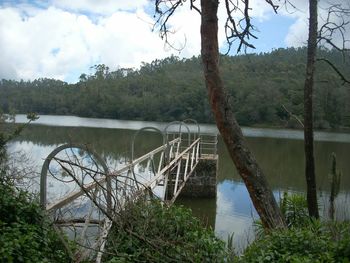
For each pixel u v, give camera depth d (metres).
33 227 4.74
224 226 12.76
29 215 5.00
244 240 10.95
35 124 52.88
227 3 7.50
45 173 5.12
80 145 5.30
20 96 76.88
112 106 78.19
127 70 105.19
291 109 31.75
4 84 87.62
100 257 4.78
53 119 71.19
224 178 21.83
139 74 101.44
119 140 34.69
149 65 107.19
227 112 6.96
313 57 8.31
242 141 6.99
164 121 70.56
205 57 6.95
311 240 5.50
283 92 52.69
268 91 55.44
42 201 5.12
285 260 5.04
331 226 6.29
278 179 20.30
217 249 5.61
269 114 56.03
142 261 4.92
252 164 6.96
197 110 67.62
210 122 66.00
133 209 5.38
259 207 6.91
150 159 10.24
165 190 9.54
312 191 8.38
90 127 52.09
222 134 7.02
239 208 15.31
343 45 8.26
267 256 5.17
